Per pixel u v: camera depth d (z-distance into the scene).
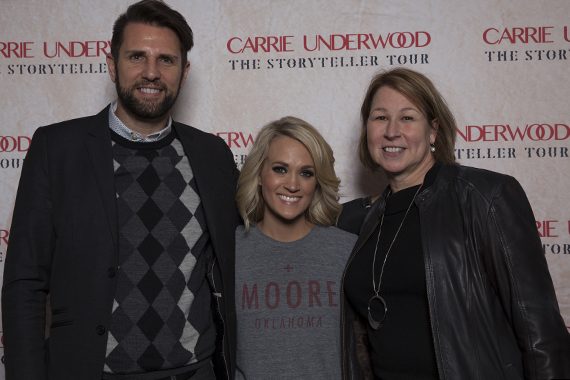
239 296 1.50
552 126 2.07
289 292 1.49
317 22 2.12
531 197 2.08
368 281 1.42
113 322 1.30
